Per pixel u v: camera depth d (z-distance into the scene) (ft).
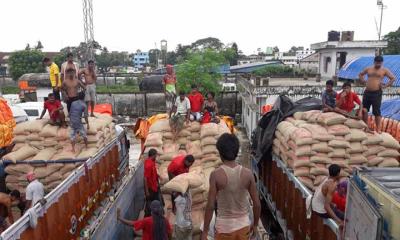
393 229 9.90
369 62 65.82
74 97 26.94
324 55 86.28
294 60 269.85
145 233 18.78
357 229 11.51
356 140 21.63
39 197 20.74
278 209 25.71
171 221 22.70
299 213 20.13
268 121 30.25
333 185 15.87
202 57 78.79
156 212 18.51
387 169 12.50
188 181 21.80
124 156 36.11
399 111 37.11
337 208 16.30
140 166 30.45
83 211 21.85
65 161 24.21
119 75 117.19
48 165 24.23
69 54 30.40
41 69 139.13
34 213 15.15
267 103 54.49
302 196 19.38
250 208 18.33
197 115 29.96
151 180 24.50
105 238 20.40
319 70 89.71
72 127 25.08
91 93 31.30
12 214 21.21
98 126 27.55
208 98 31.45
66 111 29.30
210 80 76.95
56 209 17.76
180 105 28.86
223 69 105.60
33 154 25.40
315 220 17.56
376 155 21.75
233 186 11.12
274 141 27.48
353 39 87.81
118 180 32.40
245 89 66.80
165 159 26.73
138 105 79.46
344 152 21.42
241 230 11.28
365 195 11.09
